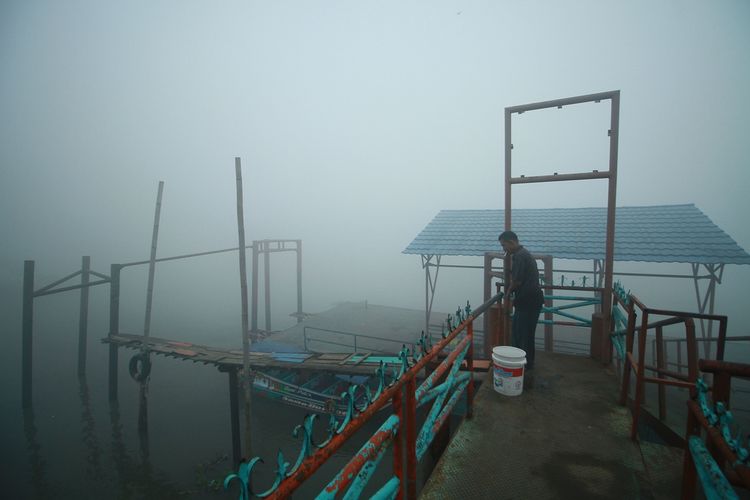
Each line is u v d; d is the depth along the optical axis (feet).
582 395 14.90
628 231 42.47
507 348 15.55
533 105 18.34
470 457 10.94
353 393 5.43
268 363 42.78
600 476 10.01
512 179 18.98
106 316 118.52
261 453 43.01
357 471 5.36
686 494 7.14
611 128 17.03
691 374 11.00
